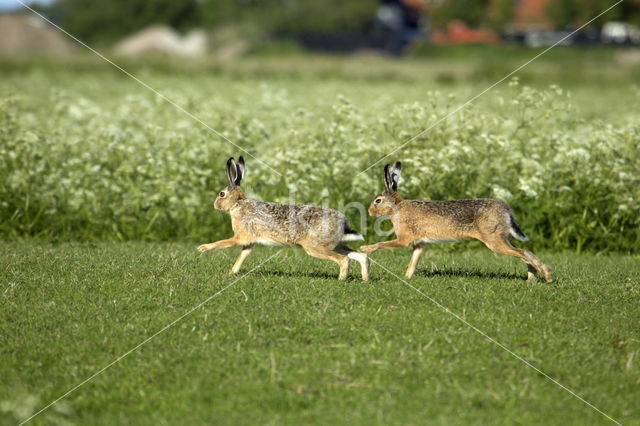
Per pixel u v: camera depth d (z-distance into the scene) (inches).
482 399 836.0
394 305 1135.0
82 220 1736.0
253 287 1231.5
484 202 1307.8
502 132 1953.7
